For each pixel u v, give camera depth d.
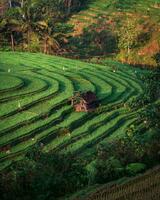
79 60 85.06
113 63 85.31
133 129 51.03
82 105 57.31
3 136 47.59
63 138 49.50
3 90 58.75
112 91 65.81
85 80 69.69
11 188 29.34
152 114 37.34
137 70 82.00
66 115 55.84
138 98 63.00
